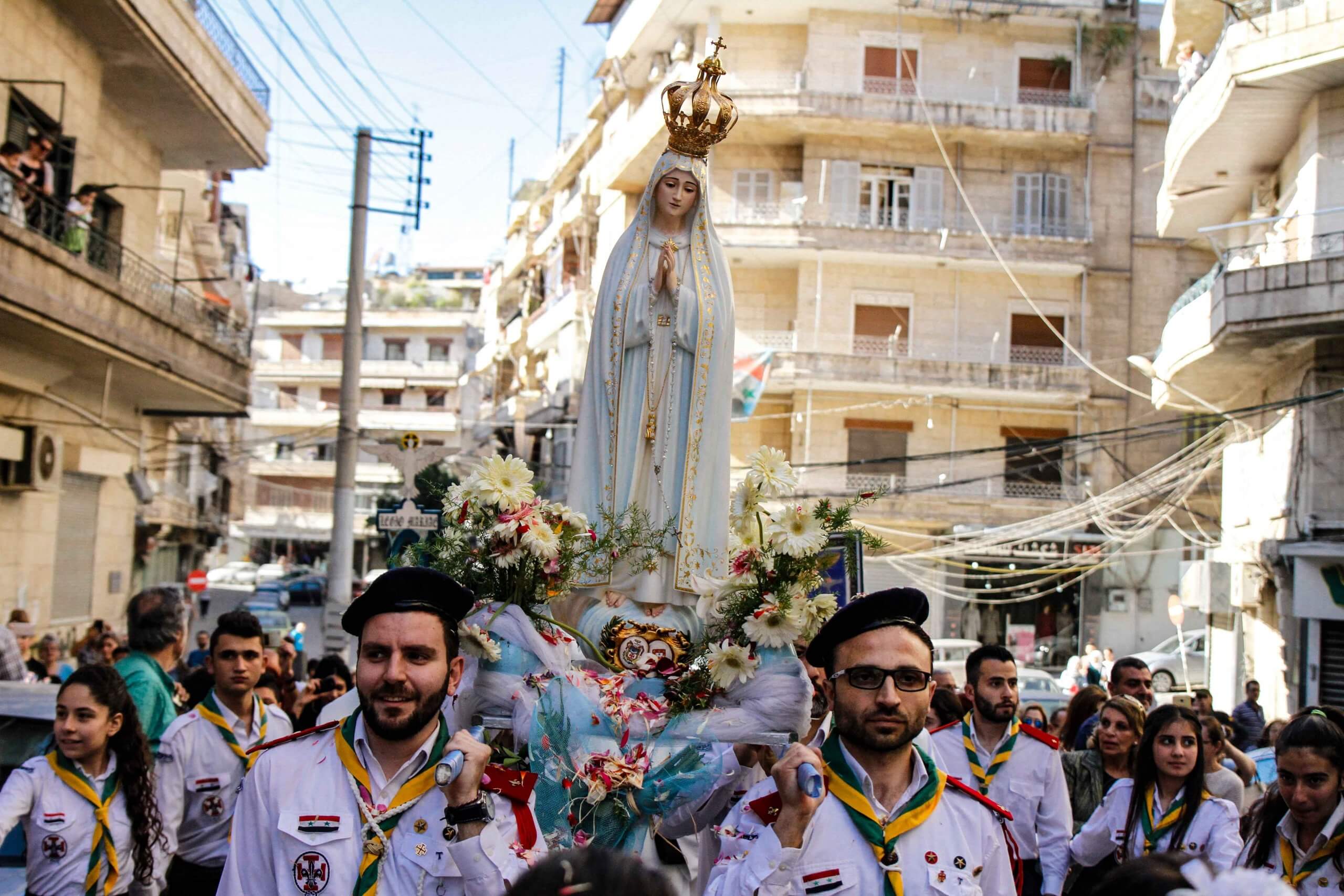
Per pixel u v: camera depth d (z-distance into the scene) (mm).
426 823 4199
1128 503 30547
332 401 69188
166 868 6805
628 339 7535
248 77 24422
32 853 6195
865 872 4238
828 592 8070
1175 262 37719
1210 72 20719
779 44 37062
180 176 34000
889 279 37156
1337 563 18938
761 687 6449
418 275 87500
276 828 4176
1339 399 19219
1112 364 37312
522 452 34438
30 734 7754
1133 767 7020
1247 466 23359
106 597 23703
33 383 19562
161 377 21438
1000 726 7523
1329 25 18562
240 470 59344
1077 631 36750
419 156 24938
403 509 15867
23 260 15930
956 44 37375
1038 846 7277
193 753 7246
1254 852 5953
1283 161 22047
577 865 2441
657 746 6109
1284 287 18547
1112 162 37688
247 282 52906
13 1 17641
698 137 7590
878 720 4316
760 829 4527
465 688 6125
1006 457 37312
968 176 37281
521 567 6488
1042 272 37250
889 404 36062
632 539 7055
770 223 36250
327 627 20469
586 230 43844
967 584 36719
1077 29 37375
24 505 19906
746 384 34469
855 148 36938
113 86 21922
